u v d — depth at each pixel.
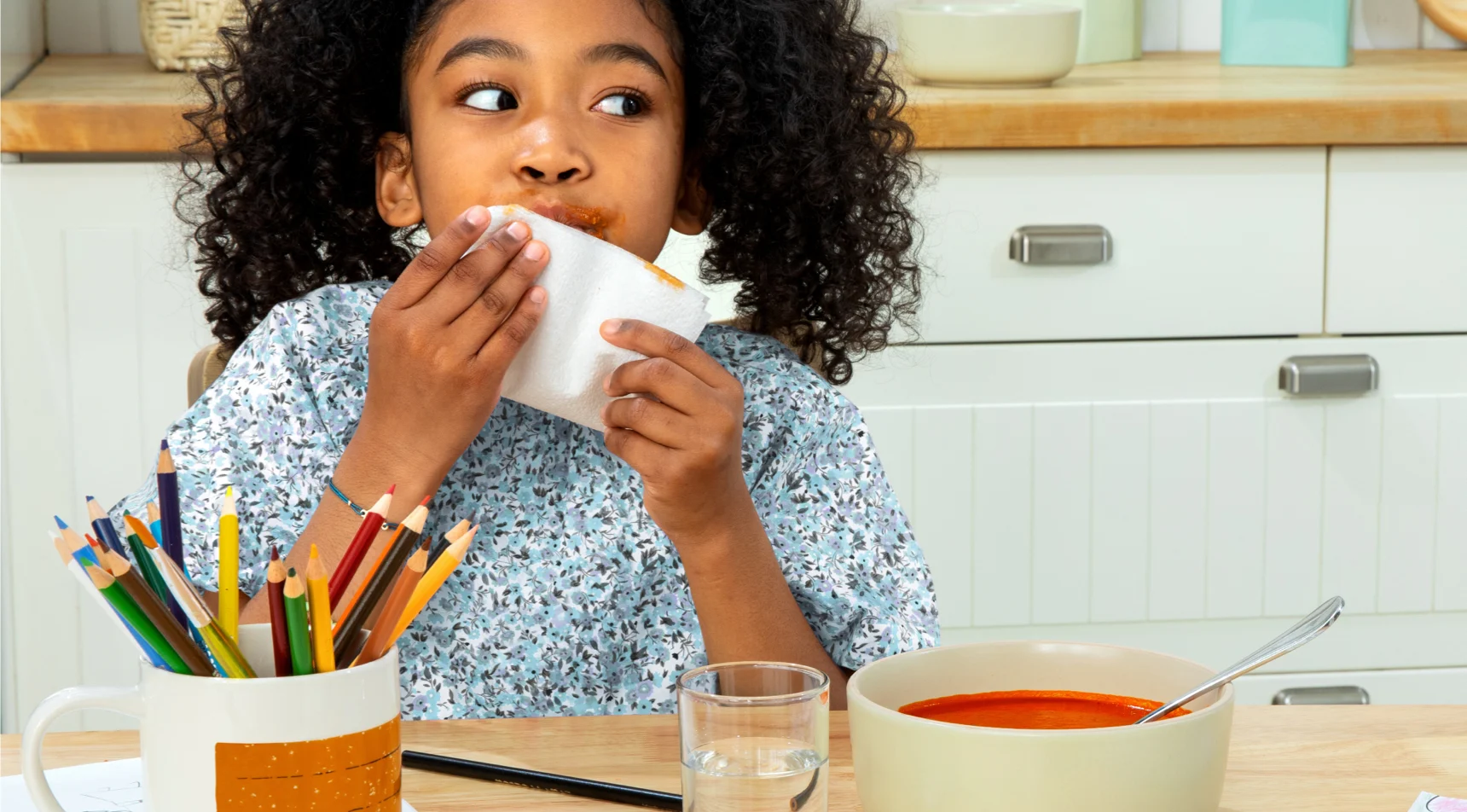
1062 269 1.60
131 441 1.56
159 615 0.45
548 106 0.83
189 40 1.71
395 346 0.74
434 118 0.85
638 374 0.74
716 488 0.76
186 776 0.45
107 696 0.47
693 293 0.75
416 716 0.89
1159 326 1.63
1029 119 1.54
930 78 1.68
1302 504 1.67
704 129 0.97
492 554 0.90
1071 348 1.62
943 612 1.66
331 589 0.49
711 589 0.79
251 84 1.01
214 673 0.47
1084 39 1.94
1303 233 1.62
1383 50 2.12
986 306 1.60
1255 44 1.93
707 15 0.95
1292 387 1.63
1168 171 1.59
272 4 1.01
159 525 0.50
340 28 0.97
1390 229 1.63
